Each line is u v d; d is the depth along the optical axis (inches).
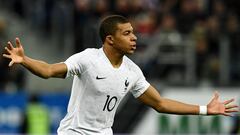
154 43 1971.0
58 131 836.0
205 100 1950.1
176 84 1958.7
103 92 818.8
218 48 1959.9
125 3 2058.3
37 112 1926.7
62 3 2128.4
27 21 2283.5
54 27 2149.4
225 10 2090.3
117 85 825.5
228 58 1947.6
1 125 1929.1
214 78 1958.7
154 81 1959.9
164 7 2082.9
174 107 867.4
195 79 1959.9
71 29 2080.5
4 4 2405.3
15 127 1929.1
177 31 2020.2
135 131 1985.7
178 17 2046.0
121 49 816.9
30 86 2058.3
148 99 864.9
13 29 2251.5
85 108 823.1
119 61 826.8
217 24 2026.3
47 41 2185.0
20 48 757.9
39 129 1916.8
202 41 1964.8
